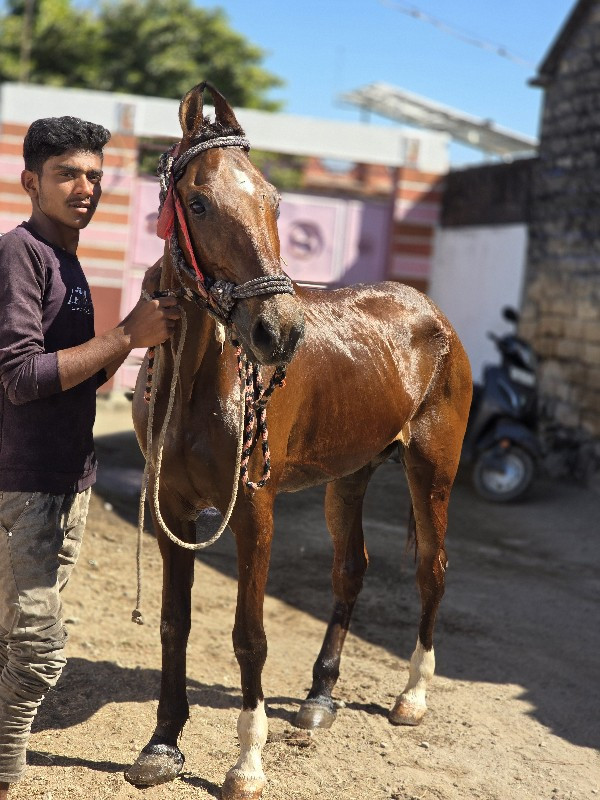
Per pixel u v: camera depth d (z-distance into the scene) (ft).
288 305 8.18
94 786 10.31
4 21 77.56
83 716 12.01
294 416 10.80
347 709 13.00
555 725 13.05
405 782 11.08
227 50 82.33
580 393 30.19
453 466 13.53
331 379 11.37
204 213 8.48
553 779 11.49
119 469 25.09
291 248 40.52
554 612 17.83
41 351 8.63
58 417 9.13
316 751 11.66
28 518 9.03
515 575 20.03
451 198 40.52
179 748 11.27
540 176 33.40
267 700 13.07
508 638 16.29
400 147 40.52
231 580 17.88
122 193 36.52
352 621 16.52
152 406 9.66
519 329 34.32
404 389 12.64
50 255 8.98
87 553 18.38
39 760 10.78
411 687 12.98
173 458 9.98
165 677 10.81
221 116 9.04
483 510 25.43
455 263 39.91
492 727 12.82
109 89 77.61
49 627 9.16
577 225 30.99
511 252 35.53
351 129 40.01
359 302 12.85
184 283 9.02
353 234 40.93
